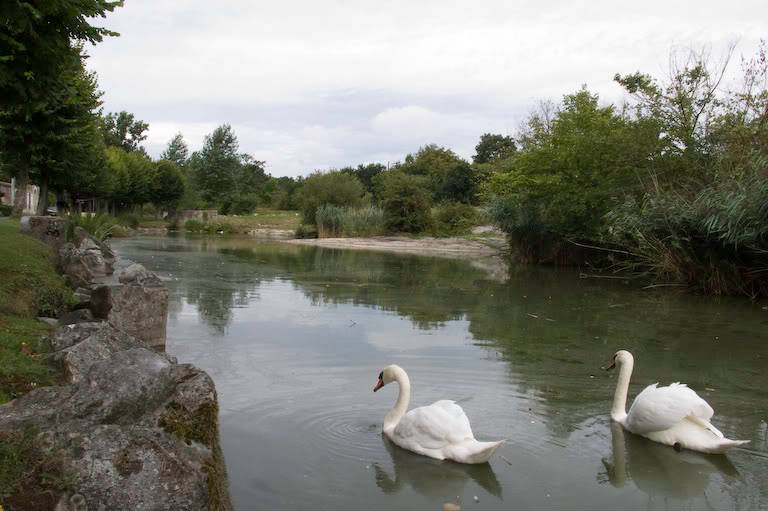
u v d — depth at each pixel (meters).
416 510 5.23
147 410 4.66
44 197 32.56
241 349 10.71
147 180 62.38
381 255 35.28
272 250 36.66
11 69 10.16
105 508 3.84
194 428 4.54
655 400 6.93
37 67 10.41
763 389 9.25
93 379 4.86
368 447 6.57
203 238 48.09
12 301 9.11
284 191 90.75
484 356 10.77
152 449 4.14
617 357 7.97
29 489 3.79
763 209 18.41
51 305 10.16
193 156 101.06
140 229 58.00
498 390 8.74
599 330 13.71
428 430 6.40
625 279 25.03
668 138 27.41
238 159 89.69
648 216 22.44
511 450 6.61
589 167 29.02
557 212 29.84
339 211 52.34
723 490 5.84
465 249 41.25
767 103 24.00
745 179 20.12
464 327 13.55
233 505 5.12
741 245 19.69
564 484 5.86
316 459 6.16
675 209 21.53
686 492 5.77
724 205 19.08
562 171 29.69
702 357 11.24
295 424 7.11
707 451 6.62
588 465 6.32
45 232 16.14
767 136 22.38
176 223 62.16
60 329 6.93
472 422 7.41
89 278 13.35
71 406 4.57
